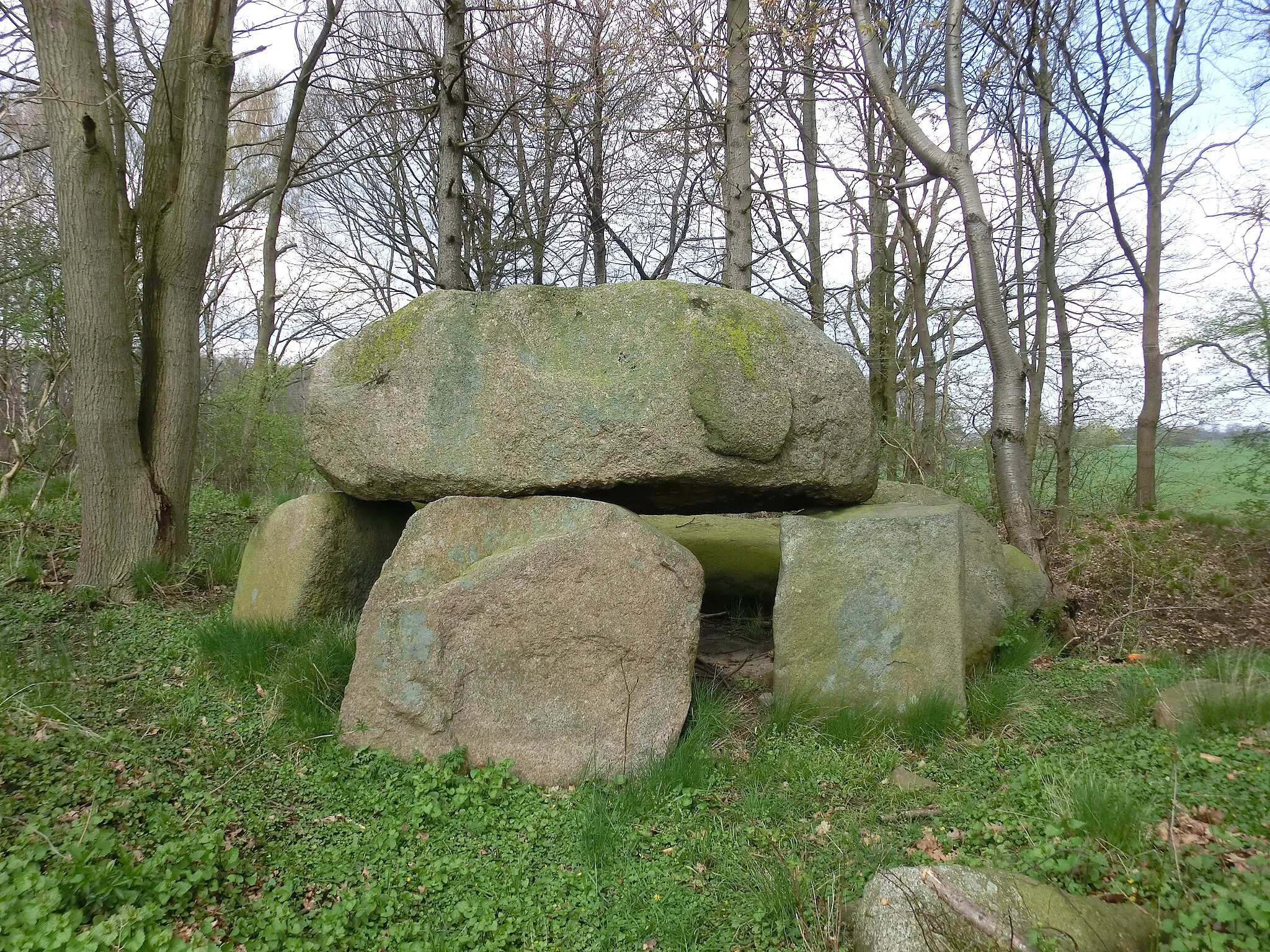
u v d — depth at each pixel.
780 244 11.72
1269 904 2.17
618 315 3.98
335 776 3.45
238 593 5.00
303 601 4.59
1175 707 3.96
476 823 3.20
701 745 3.68
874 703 3.97
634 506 4.34
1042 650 5.14
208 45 5.77
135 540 5.78
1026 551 6.09
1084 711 4.22
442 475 4.04
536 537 3.86
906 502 5.28
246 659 4.25
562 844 3.11
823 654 4.04
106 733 3.52
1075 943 2.16
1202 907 2.29
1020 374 6.27
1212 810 2.98
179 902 2.47
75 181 5.47
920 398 13.38
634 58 8.41
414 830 3.14
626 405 3.87
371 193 15.30
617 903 2.75
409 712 3.63
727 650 5.16
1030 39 8.03
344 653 4.19
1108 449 12.44
